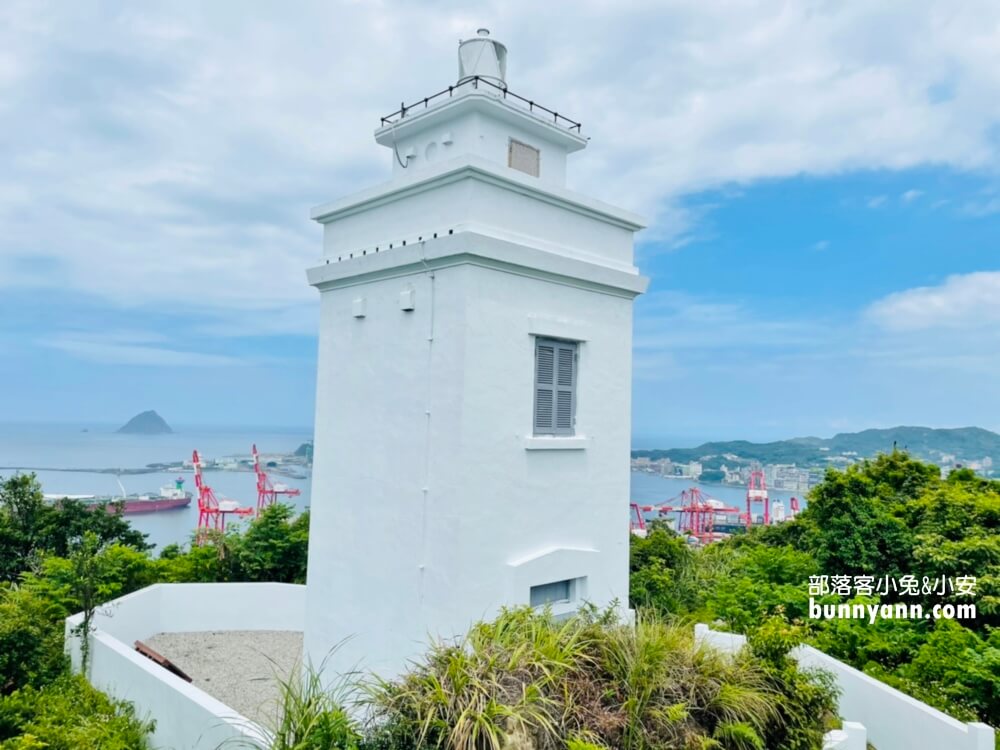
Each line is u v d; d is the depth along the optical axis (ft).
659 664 23.61
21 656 33.88
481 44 36.29
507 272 30.91
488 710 19.93
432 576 29.53
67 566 45.70
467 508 28.89
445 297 30.19
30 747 26.76
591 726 21.43
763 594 44.52
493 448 30.07
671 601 48.60
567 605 32.76
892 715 30.71
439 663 22.57
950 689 33.01
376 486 32.83
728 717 23.13
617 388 36.27
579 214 35.01
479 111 33.71
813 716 26.21
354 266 34.32
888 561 47.26
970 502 49.88
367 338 34.19
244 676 40.37
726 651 28.55
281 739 21.54
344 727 21.11
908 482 59.26
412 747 19.81
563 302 33.58
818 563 48.98
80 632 37.50
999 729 31.04
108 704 32.60
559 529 32.78
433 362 30.48
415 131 36.55
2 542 57.31
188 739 27.94
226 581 58.95
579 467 33.99
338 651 33.60
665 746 21.71
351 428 34.63
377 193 34.17
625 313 37.09
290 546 60.39
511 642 23.94
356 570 33.37
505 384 30.71
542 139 36.91
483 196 30.45
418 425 30.96
